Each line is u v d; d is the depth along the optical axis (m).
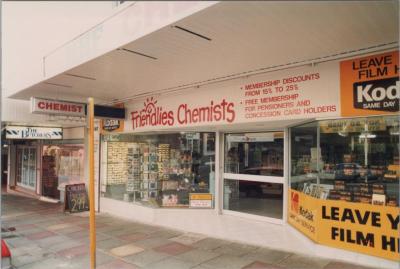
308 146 5.77
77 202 9.79
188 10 3.45
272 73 5.63
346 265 4.61
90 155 4.18
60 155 12.29
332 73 4.94
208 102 6.70
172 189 8.14
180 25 3.72
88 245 6.15
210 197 7.85
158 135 8.59
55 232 7.20
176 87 7.11
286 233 6.22
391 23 3.67
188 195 7.96
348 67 4.77
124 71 5.73
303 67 5.24
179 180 8.12
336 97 4.89
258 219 7.17
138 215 8.29
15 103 9.70
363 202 4.67
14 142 16.17
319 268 4.58
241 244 5.82
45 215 9.23
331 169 5.10
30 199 12.83
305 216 5.64
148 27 3.95
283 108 5.50
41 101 7.20
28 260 5.36
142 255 5.48
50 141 13.04
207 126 6.86
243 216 7.44
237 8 3.29
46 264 5.17
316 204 5.17
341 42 4.29
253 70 5.66
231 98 6.28
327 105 4.98
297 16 3.49
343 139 4.98
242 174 7.48
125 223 7.90
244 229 6.62
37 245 6.21
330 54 4.78
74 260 5.34
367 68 4.59
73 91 7.55
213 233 6.48
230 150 7.75
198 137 8.05
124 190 9.01
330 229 4.96
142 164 8.72
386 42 4.29
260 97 5.82
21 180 15.65
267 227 6.67
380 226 4.46
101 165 9.66
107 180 9.49
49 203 11.70
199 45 4.39
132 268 4.91
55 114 7.53
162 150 8.47
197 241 6.15
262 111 5.79
